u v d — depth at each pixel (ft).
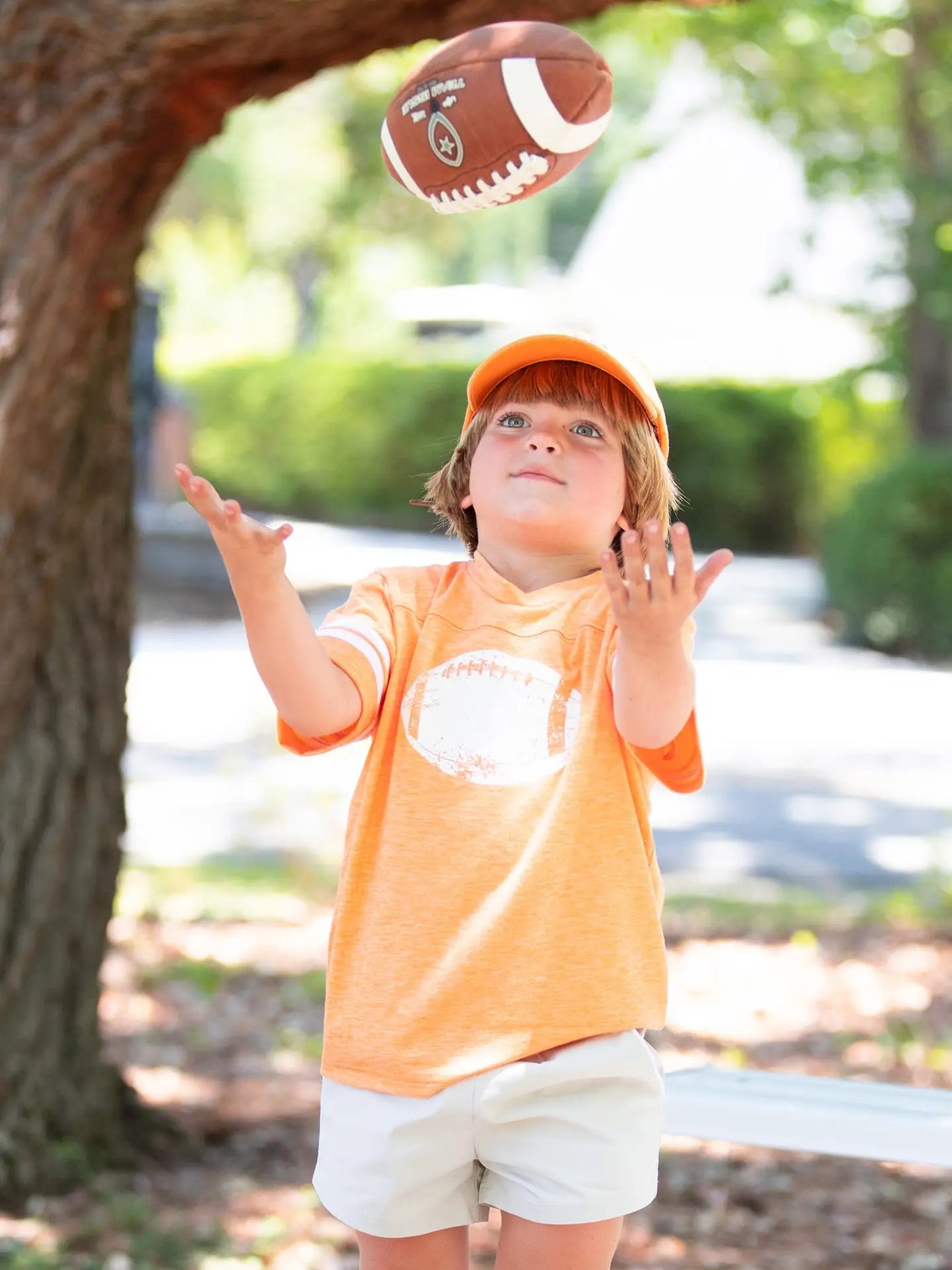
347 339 181.47
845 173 67.62
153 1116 20.88
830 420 113.29
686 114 78.84
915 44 65.57
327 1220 18.56
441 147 10.19
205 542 85.87
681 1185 19.90
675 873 36.91
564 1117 9.27
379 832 9.75
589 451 10.11
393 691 9.92
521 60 10.02
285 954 29.91
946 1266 17.38
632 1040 9.44
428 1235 9.70
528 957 9.29
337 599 80.89
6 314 16.06
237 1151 20.89
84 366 16.81
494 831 9.50
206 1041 25.23
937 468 74.08
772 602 87.81
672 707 9.11
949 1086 22.74
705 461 113.29
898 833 40.98
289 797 38.99
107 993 27.35
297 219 162.40
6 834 19.19
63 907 19.63
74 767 19.51
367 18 15.08
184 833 39.17
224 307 188.85
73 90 15.79
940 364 77.82
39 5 15.57
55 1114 19.53
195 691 60.08
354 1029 9.52
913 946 30.78
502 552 10.36
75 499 18.20
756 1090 12.39
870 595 74.33
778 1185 19.93
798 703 60.49
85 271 16.28
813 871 37.19
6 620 18.02
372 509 125.49
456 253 188.44
